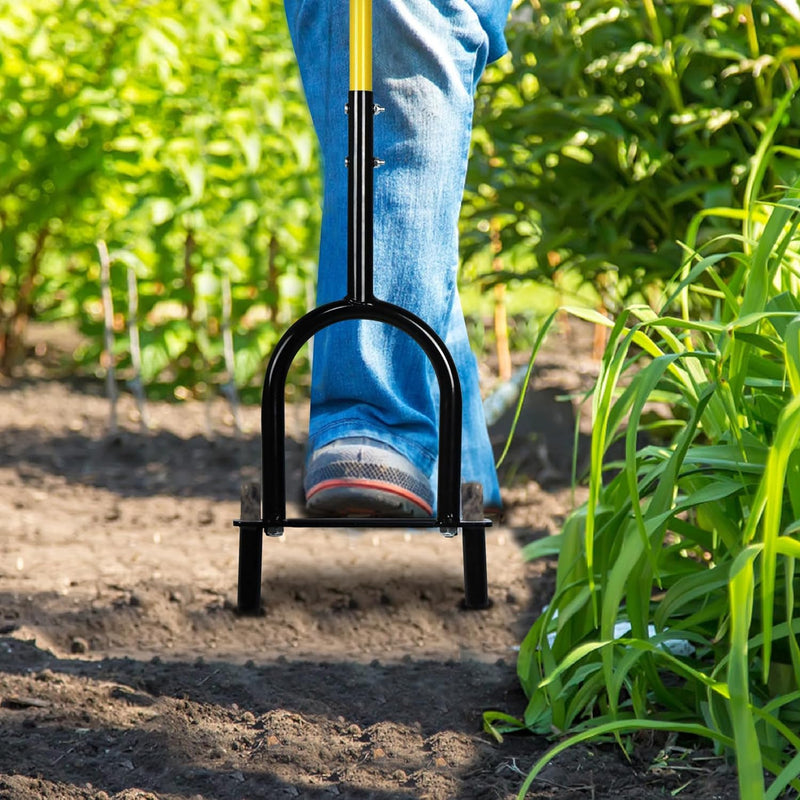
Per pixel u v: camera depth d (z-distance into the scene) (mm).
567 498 3904
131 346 5059
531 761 1970
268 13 5520
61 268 6320
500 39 2320
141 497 4047
